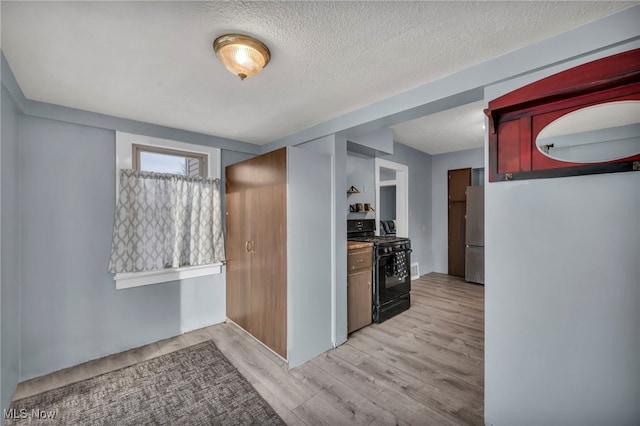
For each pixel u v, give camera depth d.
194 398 1.94
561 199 1.43
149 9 1.20
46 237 2.22
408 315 3.45
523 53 1.51
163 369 2.29
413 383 2.09
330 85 1.95
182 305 2.96
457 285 4.68
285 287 2.35
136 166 2.68
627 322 1.27
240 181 2.96
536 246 1.50
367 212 4.12
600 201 1.33
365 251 3.17
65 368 2.30
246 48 1.42
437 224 5.50
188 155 3.03
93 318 2.44
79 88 1.96
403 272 3.58
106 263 2.50
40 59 1.59
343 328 2.77
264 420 1.73
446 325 3.15
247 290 2.86
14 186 1.96
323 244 2.62
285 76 1.82
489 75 1.63
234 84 1.93
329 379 2.15
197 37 1.41
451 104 1.95
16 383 2.03
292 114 2.52
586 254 1.36
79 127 2.37
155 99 2.16
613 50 1.29
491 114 1.60
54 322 2.26
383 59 1.63
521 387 1.55
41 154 2.19
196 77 1.83
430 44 1.49
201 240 3.00
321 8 1.21
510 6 1.21
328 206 2.68
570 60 1.39
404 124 3.58
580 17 1.28
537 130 1.49
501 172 1.60
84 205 2.39
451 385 2.07
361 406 1.85
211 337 2.88
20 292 2.10
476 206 4.74
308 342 2.46
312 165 2.52
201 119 2.62
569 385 1.42
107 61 1.62
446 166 5.37
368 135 3.42
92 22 1.28
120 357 2.48
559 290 1.44
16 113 2.00
